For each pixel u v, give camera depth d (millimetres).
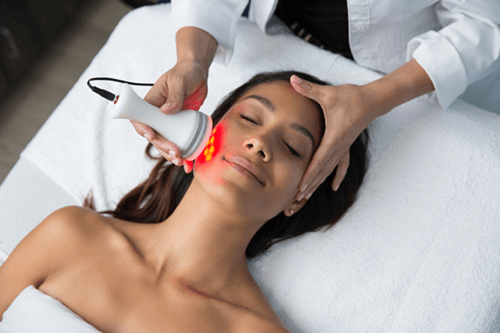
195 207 953
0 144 1873
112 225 1011
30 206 1178
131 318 889
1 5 1793
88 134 1232
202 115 822
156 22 1359
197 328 897
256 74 1225
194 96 997
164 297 921
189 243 958
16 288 955
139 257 963
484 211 1059
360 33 1144
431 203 1088
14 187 1196
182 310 912
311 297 1060
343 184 1124
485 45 1060
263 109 948
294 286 1076
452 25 1078
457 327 979
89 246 963
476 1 1066
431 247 1053
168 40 1340
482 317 980
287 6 1233
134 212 1146
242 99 999
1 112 1954
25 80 2035
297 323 1046
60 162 1212
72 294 903
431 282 1023
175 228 970
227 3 1139
